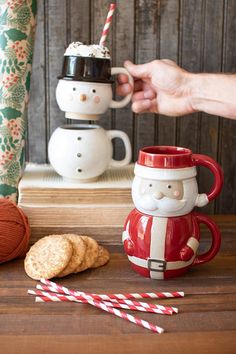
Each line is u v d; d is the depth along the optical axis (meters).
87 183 1.03
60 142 1.01
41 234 1.00
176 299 0.80
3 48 1.01
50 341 0.67
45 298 0.78
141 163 0.85
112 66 1.19
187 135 1.24
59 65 1.19
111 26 1.17
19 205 0.99
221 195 1.28
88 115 1.02
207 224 0.89
